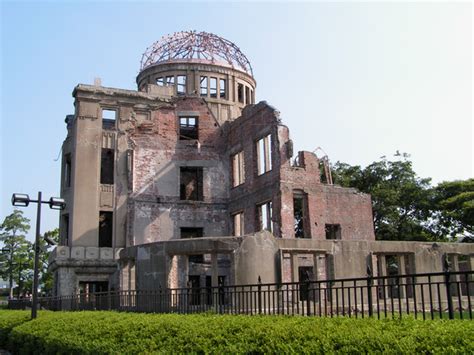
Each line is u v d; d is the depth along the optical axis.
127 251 24.89
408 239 45.03
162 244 22.81
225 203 38.88
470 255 27.77
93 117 36.53
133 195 36.44
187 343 8.75
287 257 24.84
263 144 34.66
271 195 32.59
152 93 39.03
